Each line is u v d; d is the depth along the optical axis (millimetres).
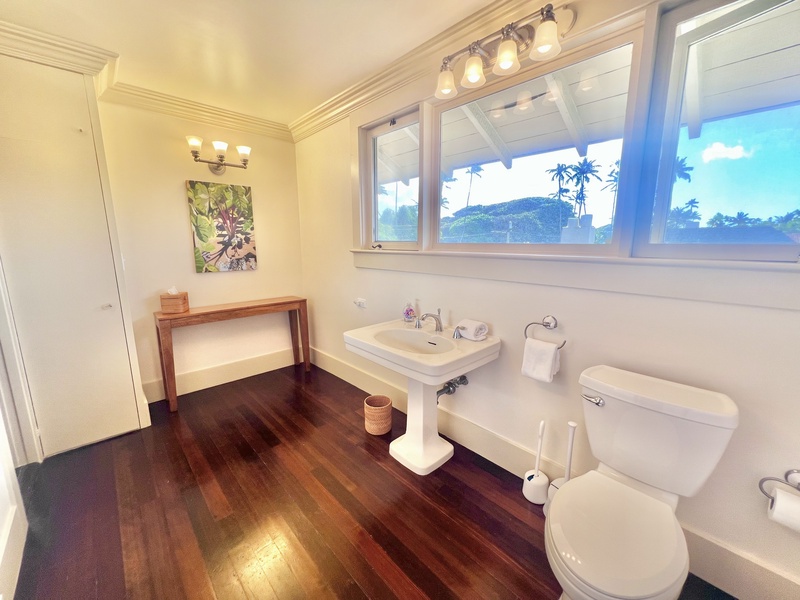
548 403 1607
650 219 1263
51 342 1877
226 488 1686
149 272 2504
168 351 2383
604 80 1341
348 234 2666
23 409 1820
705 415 1003
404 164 2227
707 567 1212
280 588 1198
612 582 818
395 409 2500
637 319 1289
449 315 1996
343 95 2340
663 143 1216
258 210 2975
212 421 2318
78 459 1907
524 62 1492
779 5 987
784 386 1029
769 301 1012
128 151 2340
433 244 2066
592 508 1040
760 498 1100
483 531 1432
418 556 1317
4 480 1274
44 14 1508
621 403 1164
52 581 1221
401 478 1756
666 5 1136
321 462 1886
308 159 2969
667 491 1115
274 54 1870
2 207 1693
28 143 1724
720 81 1102
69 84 1785
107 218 1970
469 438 1980
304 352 3148
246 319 3035
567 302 1479
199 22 1581
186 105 2477
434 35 1716
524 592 1184
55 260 1847
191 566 1277
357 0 1444
